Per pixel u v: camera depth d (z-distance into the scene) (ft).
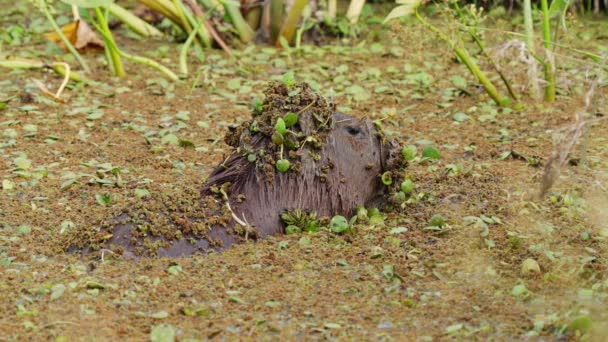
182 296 27.14
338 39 58.49
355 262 29.35
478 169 37.88
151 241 29.68
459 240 30.83
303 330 25.36
